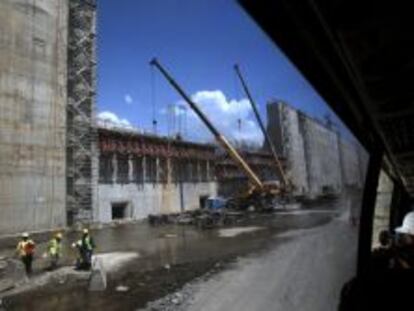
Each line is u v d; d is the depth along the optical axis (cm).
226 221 4919
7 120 4119
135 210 5947
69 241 3762
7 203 4028
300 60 351
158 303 1580
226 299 1574
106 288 1861
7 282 1866
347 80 393
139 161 6150
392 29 328
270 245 2939
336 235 2006
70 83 5269
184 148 7031
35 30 4553
